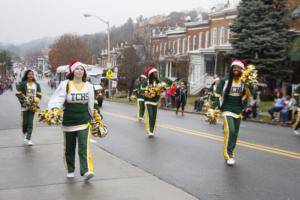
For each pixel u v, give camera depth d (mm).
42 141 11758
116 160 9133
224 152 8883
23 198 6285
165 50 61594
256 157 9656
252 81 8602
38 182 7211
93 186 6918
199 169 8352
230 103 8859
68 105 7145
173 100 30797
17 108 26391
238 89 8742
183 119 20000
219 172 8094
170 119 19859
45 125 15406
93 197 6293
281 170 8297
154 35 64188
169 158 9477
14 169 8266
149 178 7520
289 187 7016
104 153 10008
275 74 32500
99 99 28422
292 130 16578
